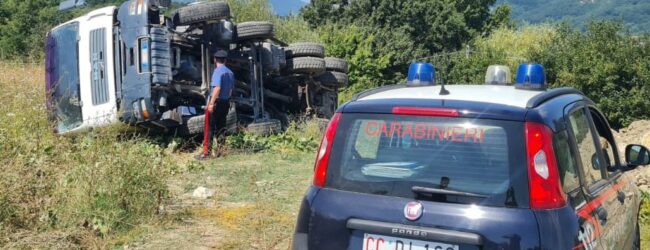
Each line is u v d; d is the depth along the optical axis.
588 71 26.17
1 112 9.70
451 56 48.72
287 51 13.68
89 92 10.83
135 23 10.48
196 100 11.77
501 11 62.81
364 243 3.59
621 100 25.19
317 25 50.72
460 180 3.51
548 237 3.32
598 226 3.88
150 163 6.71
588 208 3.78
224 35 11.38
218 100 10.31
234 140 10.62
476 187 3.47
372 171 3.71
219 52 10.27
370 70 39.62
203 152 10.14
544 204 3.38
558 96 4.09
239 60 12.02
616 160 5.08
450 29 53.53
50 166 6.81
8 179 5.93
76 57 11.01
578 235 3.48
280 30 27.16
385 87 4.35
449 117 3.65
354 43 39.53
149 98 10.42
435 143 3.63
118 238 5.82
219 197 7.45
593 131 4.43
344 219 3.64
